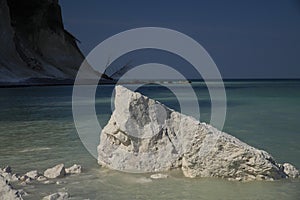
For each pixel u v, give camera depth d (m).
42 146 11.99
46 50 73.06
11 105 27.92
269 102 31.31
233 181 8.02
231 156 7.95
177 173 8.61
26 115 21.28
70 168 8.90
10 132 15.00
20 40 65.81
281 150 11.37
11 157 10.45
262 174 8.00
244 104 29.19
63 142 12.68
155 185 7.80
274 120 18.80
